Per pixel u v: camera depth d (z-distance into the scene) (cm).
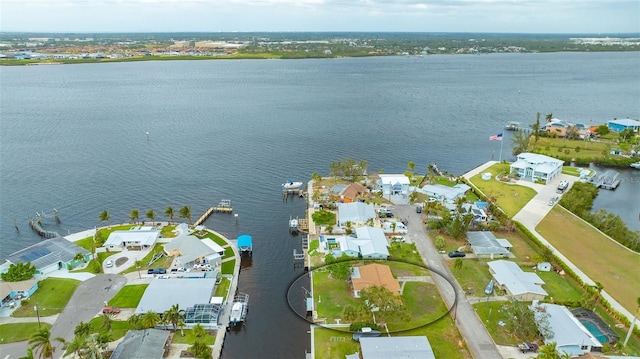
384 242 11144
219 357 7725
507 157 19488
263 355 7862
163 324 8269
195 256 10412
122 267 10275
